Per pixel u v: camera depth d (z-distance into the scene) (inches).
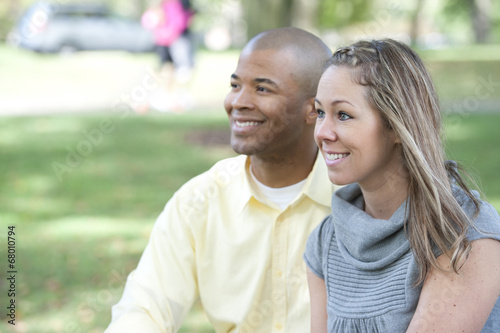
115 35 944.3
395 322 88.0
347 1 1045.2
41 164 379.9
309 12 544.7
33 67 804.6
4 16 1076.5
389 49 89.6
